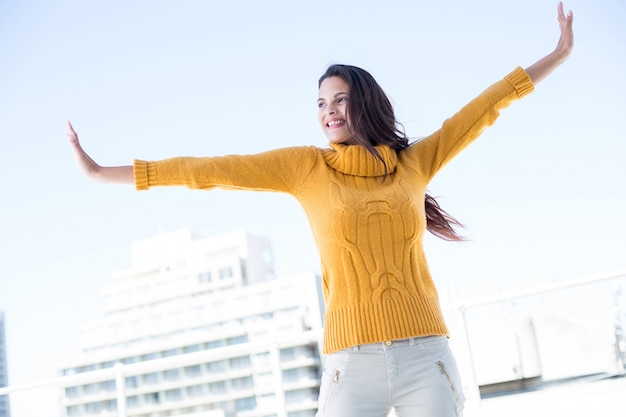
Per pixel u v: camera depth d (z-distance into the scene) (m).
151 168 1.47
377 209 1.48
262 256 57.94
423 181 1.64
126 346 53.84
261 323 45.59
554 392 2.56
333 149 1.60
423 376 1.40
